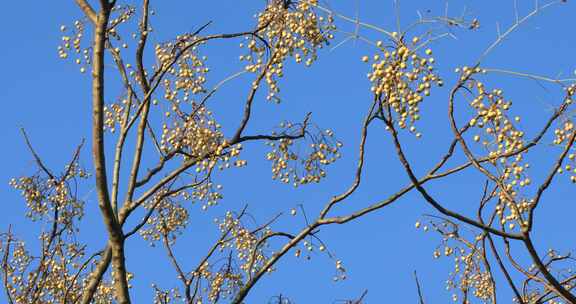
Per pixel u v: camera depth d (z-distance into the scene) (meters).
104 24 10.41
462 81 9.05
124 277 10.48
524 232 9.12
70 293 13.30
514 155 9.12
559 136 8.98
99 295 13.48
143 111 11.80
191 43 11.47
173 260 13.77
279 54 11.59
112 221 10.45
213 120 12.27
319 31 11.50
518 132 9.09
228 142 12.09
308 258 11.87
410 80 9.02
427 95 9.02
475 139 9.26
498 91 9.11
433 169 9.53
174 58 11.48
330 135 12.24
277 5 11.71
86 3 10.94
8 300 12.63
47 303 13.29
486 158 9.27
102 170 10.34
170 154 12.05
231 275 13.55
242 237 13.57
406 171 9.23
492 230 9.20
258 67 11.86
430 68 8.99
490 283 11.68
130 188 11.57
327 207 10.68
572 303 9.31
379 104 9.23
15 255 13.29
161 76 11.30
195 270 13.59
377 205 10.21
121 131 11.30
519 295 10.05
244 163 12.13
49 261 12.88
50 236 13.45
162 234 13.98
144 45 12.35
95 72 10.30
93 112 10.29
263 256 13.52
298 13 11.53
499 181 9.11
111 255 11.52
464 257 11.77
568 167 8.91
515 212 9.09
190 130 12.18
